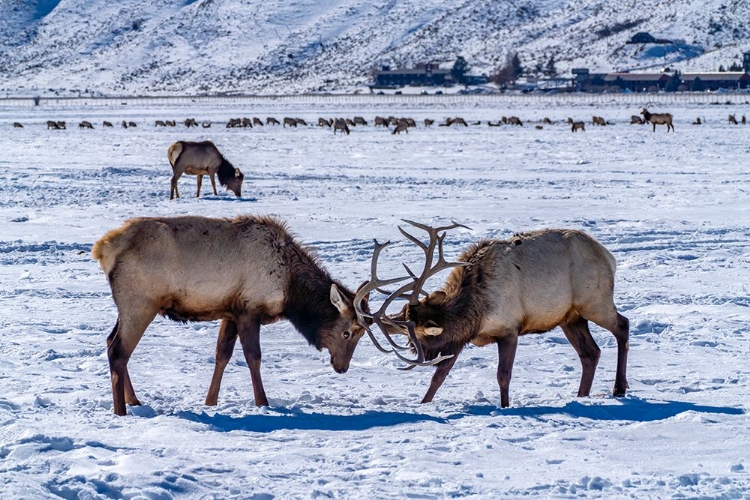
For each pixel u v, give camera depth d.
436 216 87.81
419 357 33.00
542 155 169.38
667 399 34.19
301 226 81.62
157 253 31.97
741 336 45.47
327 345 34.00
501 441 27.88
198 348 43.03
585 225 82.75
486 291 33.81
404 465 25.41
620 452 27.11
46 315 49.06
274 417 31.12
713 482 24.28
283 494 22.94
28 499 21.73
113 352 31.69
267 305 33.53
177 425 29.39
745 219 86.88
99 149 183.75
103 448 26.27
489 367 40.66
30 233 77.62
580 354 35.91
